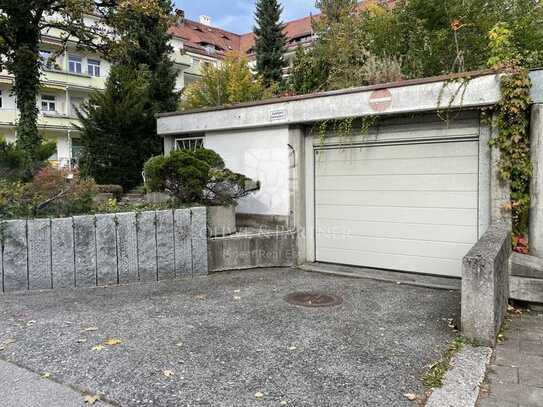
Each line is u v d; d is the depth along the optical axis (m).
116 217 6.22
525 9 13.43
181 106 19.81
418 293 5.61
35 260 5.83
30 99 12.93
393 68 9.59
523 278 4.93
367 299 5.34
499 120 5.41
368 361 3.47
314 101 7.05
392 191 6.72
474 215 6.00
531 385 3.08
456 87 5.70
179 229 6.62
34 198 6.50
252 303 5.18
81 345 3.83
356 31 16.33
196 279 6.55
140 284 6.24
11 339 3.99
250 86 19.81
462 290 3.83
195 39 39.72
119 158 13.85
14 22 12.56
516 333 4.18
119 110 13.83
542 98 5.11
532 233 5.23
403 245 6.67
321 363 3.44
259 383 3.10
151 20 18.72
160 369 3.34
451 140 6.12
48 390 3.04
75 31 14.18
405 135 6.50
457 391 2.93
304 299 5.35
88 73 30.16
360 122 6.86
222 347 3.78
